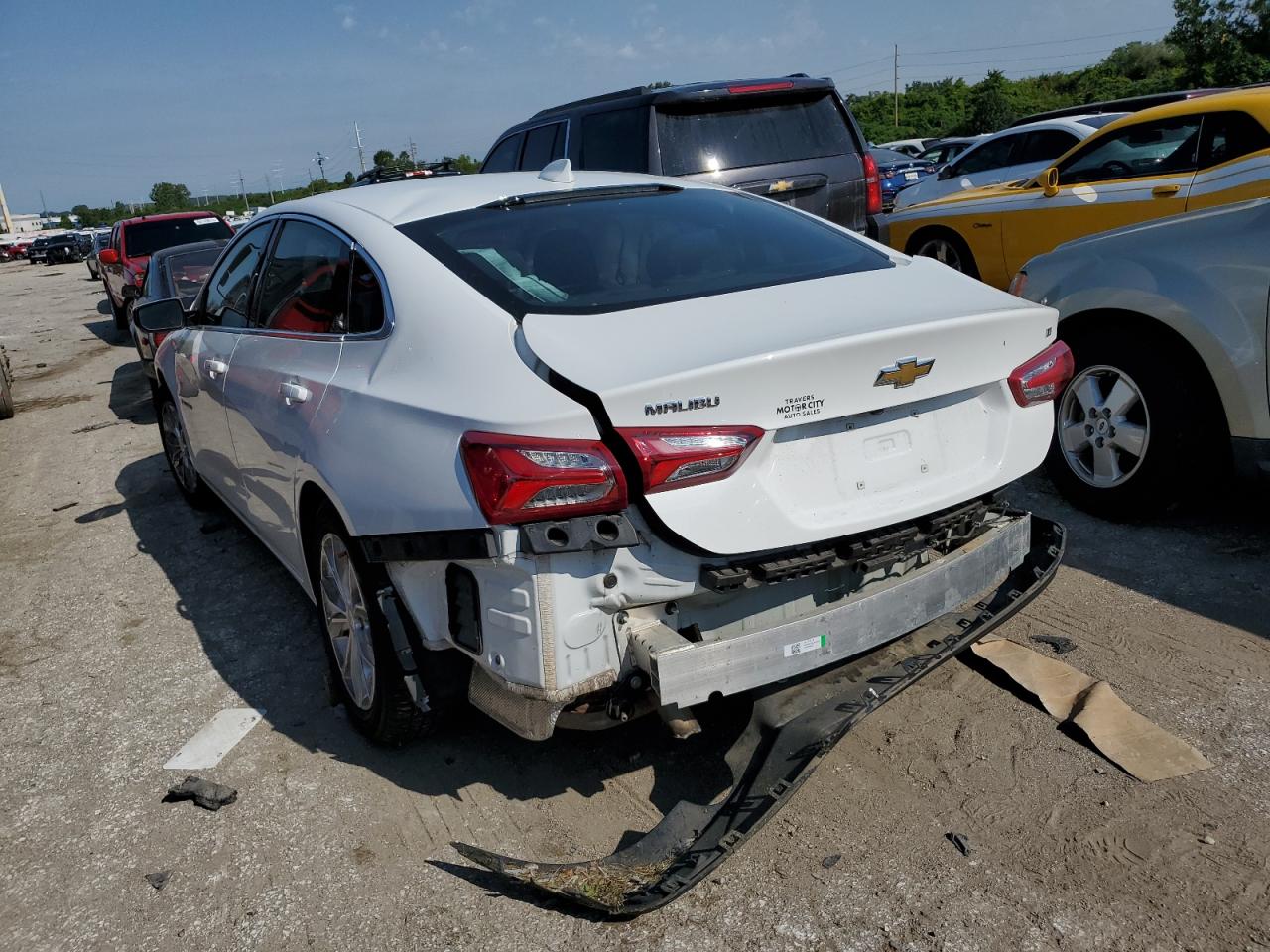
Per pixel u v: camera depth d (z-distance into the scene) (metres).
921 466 2.72
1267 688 3.19
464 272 2.86
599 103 7.71
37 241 50.91
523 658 2.41
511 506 2.29
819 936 2.36
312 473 3.10
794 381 2.41
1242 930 2.29
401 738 3.17
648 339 2.48
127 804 3.11
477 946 2.42
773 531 2.44
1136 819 2.66
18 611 4.74
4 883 2.79
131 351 13.61
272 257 3.96
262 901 2.63
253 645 4.16
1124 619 3.69
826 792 2.88
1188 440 4.20
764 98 7.40
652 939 2.39
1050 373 2.97
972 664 3.48
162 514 6.07
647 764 3.09
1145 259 4.25
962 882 2.49
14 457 8.09
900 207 12.11
